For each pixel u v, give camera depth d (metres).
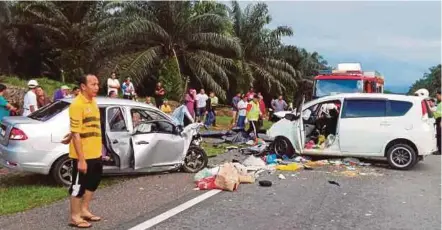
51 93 22.38
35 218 6.31
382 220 6.65
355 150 11.57
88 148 5.84
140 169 8.98
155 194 7.91
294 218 6.64
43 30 29.34
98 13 30.33
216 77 31.27
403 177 10.18
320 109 12.64
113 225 6.06
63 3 30.16
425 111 11.30
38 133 7.96
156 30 27.67
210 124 22.12
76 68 28.83
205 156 10.16
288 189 8.59
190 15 29.84
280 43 36.25
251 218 6.58
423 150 11.08
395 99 11.44
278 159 11.94
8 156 7.94
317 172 10.49
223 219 6.48
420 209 7.32
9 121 8.21
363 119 11.52
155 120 9.27
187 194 7.97
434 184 9.41
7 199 7.30
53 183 8.51
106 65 26.75
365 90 18.47
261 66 35.41
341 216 6.81
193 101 20.73
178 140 9.52
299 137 11.88
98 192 7.97
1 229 5.82
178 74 27.61
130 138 8.77
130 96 20.25
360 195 8.25
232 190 8.27
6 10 27.59
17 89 18.89
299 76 39.34
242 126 18.14
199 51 29.69
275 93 35.03
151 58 26.94
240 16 35.53
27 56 31.14
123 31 26.64
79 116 5.70
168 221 6.30
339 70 19.39
